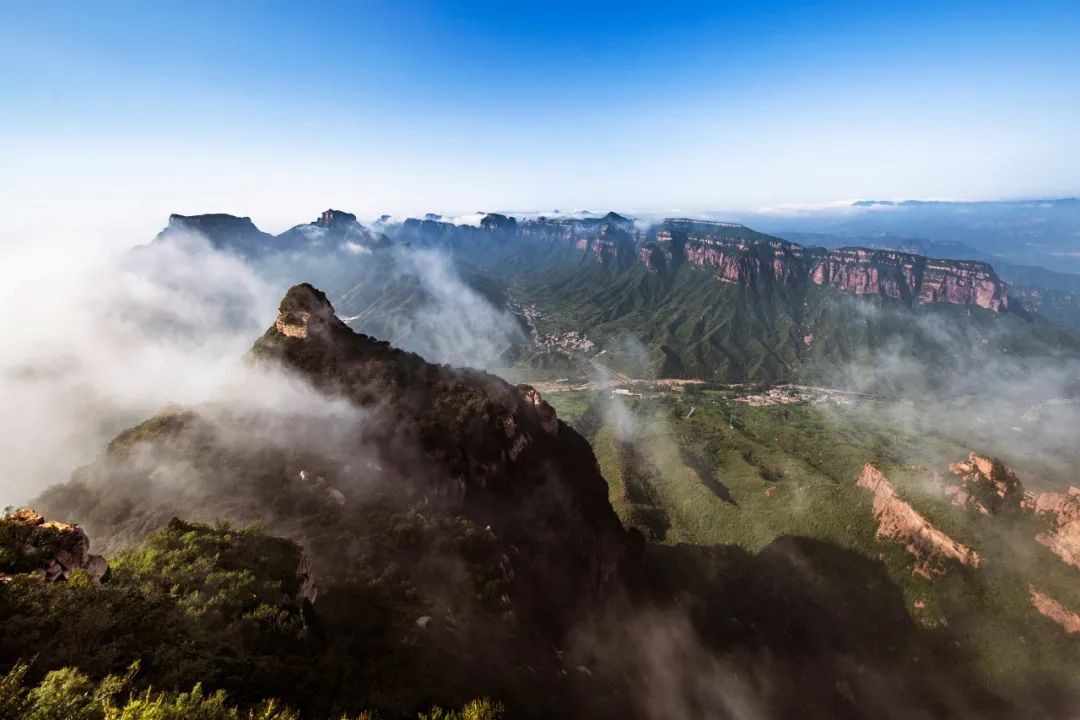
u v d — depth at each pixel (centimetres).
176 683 2747
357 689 3734
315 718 3259
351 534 6406
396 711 3644
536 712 4894
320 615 4794
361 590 5466
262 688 3177
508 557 7631
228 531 5091
